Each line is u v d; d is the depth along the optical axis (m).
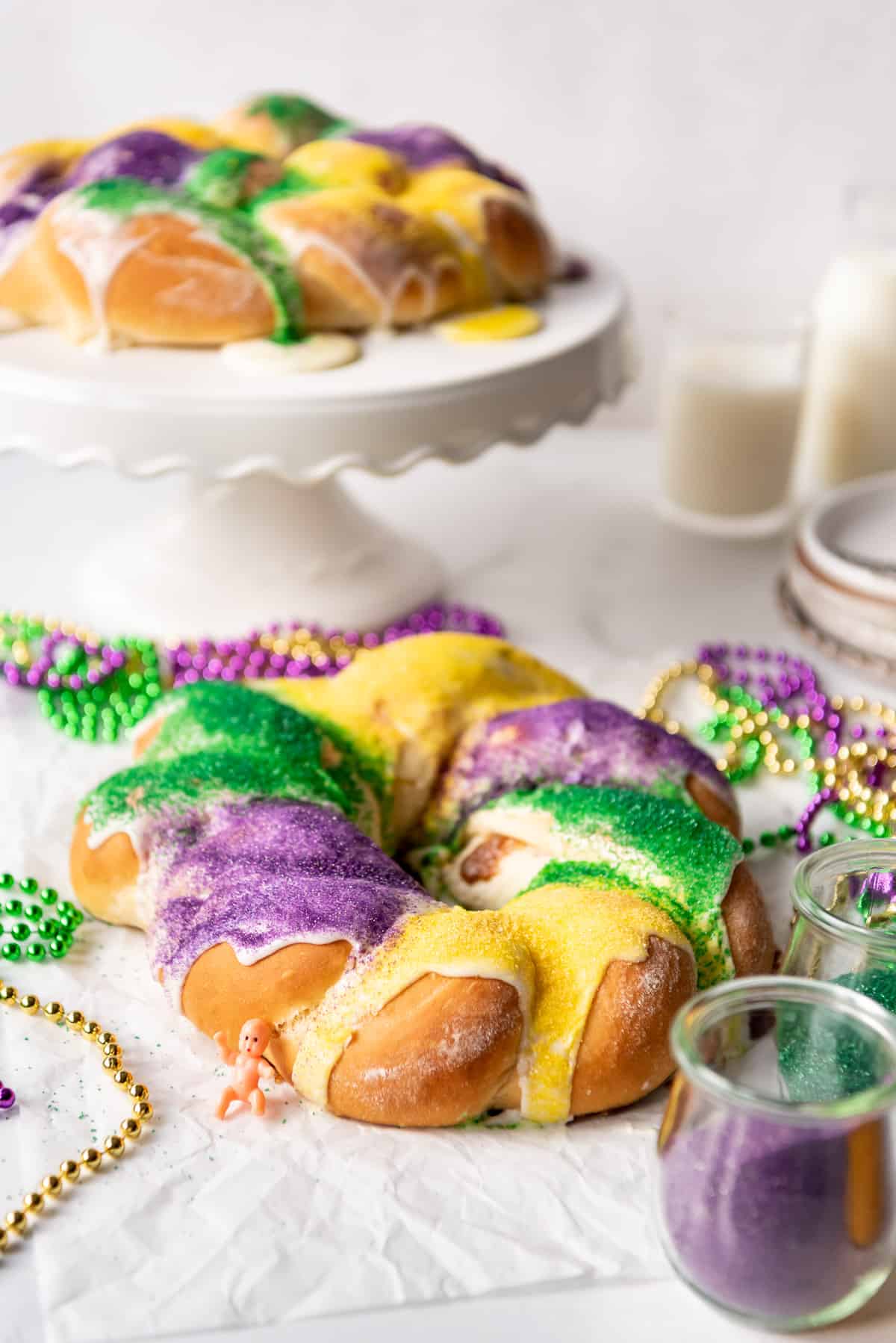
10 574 1.21
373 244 1.08
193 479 1.15
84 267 1.06
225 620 1.16
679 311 1.26
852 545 1.18
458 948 0.89
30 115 1.38
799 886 0.90
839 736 1.11
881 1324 0.85
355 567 1.17
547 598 1.21
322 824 0.95
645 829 0.95
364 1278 0.86
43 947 0.97
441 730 1.01
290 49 1.37
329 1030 0.89
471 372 1.06
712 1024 0.85
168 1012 0.95
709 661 1.15
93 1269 0.86
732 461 1.26
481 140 1.39
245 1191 0.88
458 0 1.35
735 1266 0.82
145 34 1.36
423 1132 0.90
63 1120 0.91
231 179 1.09
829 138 1.38
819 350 1.28
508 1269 0.86
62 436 1.04
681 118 1.38
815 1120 0.78
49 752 1.09
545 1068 0.90
